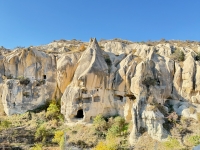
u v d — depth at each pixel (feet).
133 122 94.84
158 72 114.73
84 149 89.71
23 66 140.15
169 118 96.63
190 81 111.86
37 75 137.90
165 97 112.16
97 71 114.62
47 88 135.54
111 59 128.67
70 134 102.78
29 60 139.23
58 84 131.64
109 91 117.39
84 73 114.11
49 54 144.15
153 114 93.40
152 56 123.13
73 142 94.48
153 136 90.58
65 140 90.63
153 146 85.20
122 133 98.43
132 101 110.63
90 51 122.83
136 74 109.91
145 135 91.71
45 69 138.82
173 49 151.53
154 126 92.07
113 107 116.88
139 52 148.77
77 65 130.93
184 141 86.17
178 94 113.60
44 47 208.13
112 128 99.09
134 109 96.43
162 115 95.30
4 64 143.43
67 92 118.32
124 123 106.11
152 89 106.32
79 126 109.09
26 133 103.45
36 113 125.70
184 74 115.34
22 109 128.47
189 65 115.85
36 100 131.64
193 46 171.73
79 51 142.41
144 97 101.35
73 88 117.19
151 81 108.88
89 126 107.96
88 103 113.60
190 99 111.45
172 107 110.52
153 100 103.96
